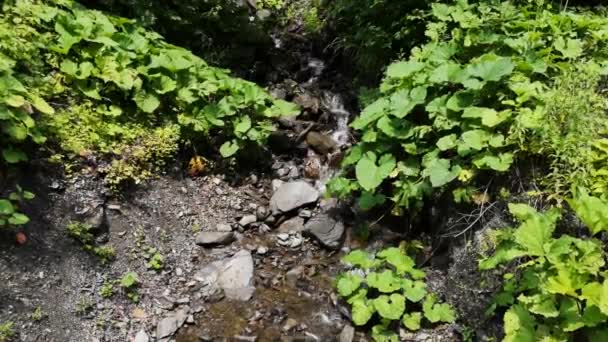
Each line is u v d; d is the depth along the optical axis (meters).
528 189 3.17
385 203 4.02
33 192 3.38
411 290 3.35
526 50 3.78
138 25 4.57
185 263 3.73
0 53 3.52
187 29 5.23
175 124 4.26
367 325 3.39
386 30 4.95
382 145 3.90
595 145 2.99
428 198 3.79
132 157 3.91
